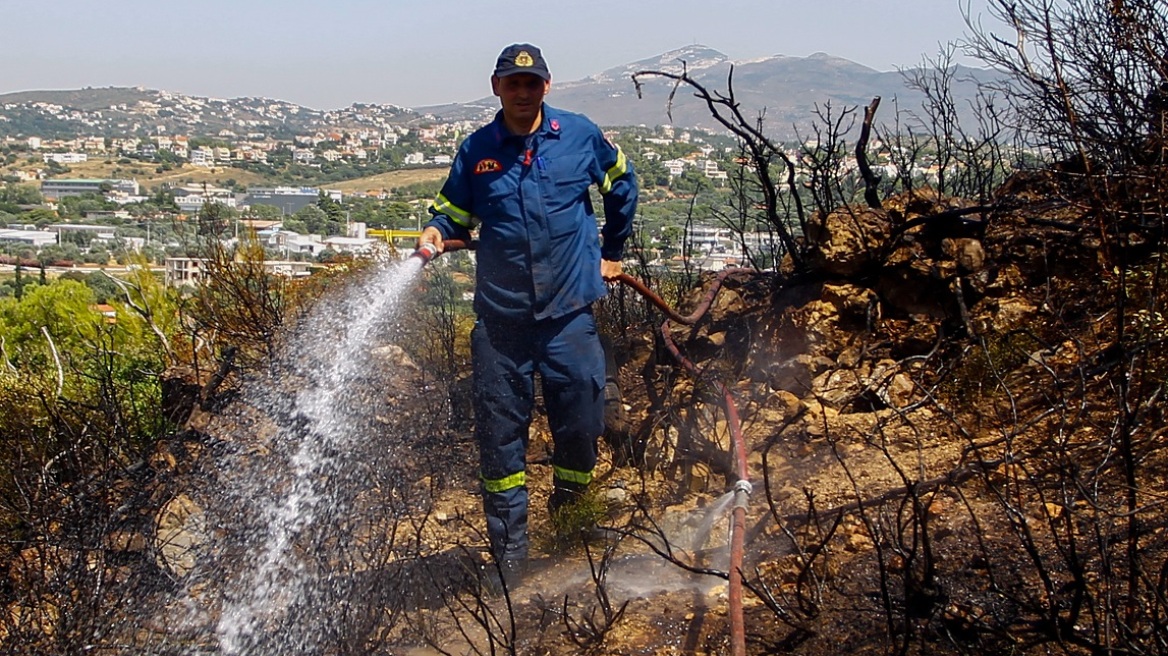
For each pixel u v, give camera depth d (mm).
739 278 6684
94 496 4734
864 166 6680
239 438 4945
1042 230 5641
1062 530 3732
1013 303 5430
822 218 6141
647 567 4301
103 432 5480
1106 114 4938
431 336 6387
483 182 4445
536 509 5156
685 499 4996
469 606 4070
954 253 5707
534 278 4410
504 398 4492
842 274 5938
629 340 6613
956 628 3381
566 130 4480
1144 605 3125
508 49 4363
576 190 4465
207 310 6828
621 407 5629
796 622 3594
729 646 3547
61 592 4074
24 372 6984
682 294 7184
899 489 4281
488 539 4531
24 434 5621
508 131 4426
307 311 5477
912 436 4848
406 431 5410
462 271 6703
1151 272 4750
